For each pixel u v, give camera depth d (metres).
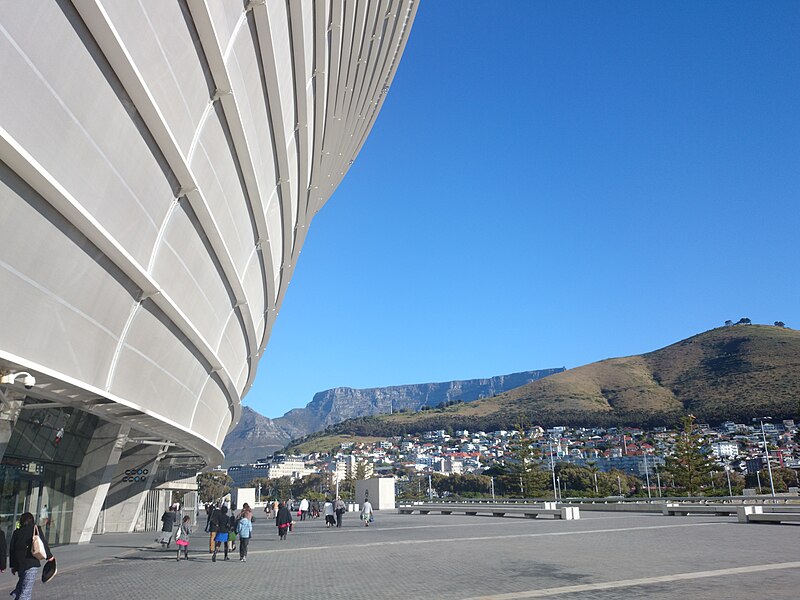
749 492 69.94
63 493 21.09
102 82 9.09
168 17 10.30
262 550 20.61
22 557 8.29
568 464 124.75
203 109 12.54
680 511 38.66
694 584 10.73
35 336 9.25
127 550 20.39
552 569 13.36
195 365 17.12
